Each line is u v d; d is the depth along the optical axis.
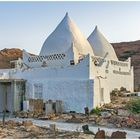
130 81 37.38
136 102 25.78
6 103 30.06
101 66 30.75
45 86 29.47
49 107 27.48
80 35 35.53
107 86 29.33
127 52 77.38
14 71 32.22
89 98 26.64
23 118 26.19
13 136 17.06
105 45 39.75
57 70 29.00
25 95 30.39
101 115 24.86
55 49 33.91
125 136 16.11
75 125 21.67
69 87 27.95
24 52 34.50
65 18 36.41
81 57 31.42
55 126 20.12
